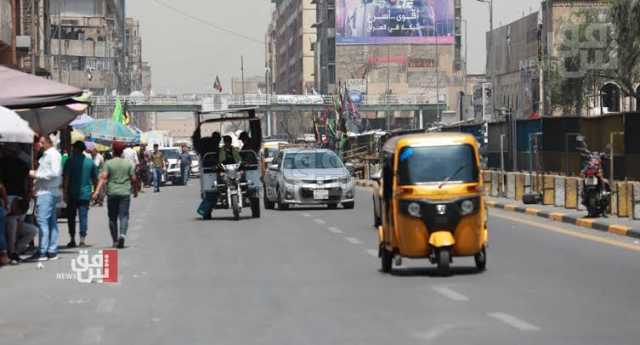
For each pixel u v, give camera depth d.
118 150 26.38
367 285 18.17
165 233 30.83
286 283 18.69
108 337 13.45
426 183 19.23
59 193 24.44
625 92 93.50
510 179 46.69
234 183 35.88
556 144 43.25
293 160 41.97
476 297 16.36
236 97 171.62
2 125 23.28
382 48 192.38
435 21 193.12
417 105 180.62
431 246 19.17
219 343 12.78
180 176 79.94
